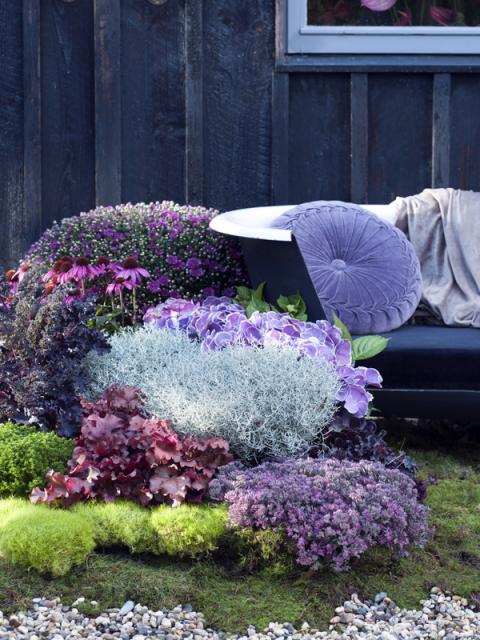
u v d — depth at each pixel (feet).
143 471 8.79
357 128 16.16
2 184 16.17
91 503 8.64
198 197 16.26
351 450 9.52
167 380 9.61
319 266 11.88
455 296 12.62
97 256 13.33
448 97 16.14
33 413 9.56
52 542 7.70
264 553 7.89
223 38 16.19
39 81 16.03
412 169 16.31
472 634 7.28
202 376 9.55
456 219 13.17
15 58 16.05
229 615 7.49
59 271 12.17
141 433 8.91
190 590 7.72
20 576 7.68
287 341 10.24
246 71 16.21
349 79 16.20
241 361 9.70
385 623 7.42
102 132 16.16
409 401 11.01
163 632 7.17
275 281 11.79
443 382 10.96
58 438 9.14
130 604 7.50
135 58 16.20
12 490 8.79
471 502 9.95
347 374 10.00
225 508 8.32
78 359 9.70
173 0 16.12
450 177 16.35
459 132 16.28
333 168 16.30
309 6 16.21
